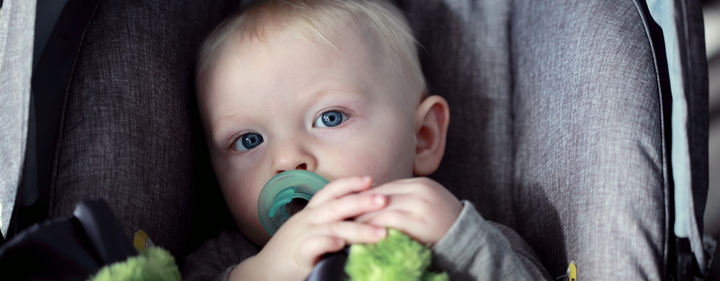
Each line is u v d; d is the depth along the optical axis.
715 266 0.63
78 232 0.51
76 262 0.49
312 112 0.83
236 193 0.85
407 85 0.97
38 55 0.74
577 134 0.80
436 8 1.18
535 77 0.97
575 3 0.89
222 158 0.88
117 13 0.83
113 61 0.78
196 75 0.93
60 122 0.72
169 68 0.86
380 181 0.84
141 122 0.77
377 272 0.52
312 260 0.58
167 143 0.81
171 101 0.84
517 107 1.05
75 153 0.71
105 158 0.72
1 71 0.63
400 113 0.92
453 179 1.08
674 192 0.66
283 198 0.71
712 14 1.72
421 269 0.54
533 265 0.71
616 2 0.83
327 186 0.63
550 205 0.82
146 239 0.71
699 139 0.63
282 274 0.61
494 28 1.14
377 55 0.93
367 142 0.84
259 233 0.85
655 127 0.73
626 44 0.78
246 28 0.92
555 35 0.92
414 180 0.63
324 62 0.86
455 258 0.58
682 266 0.65
